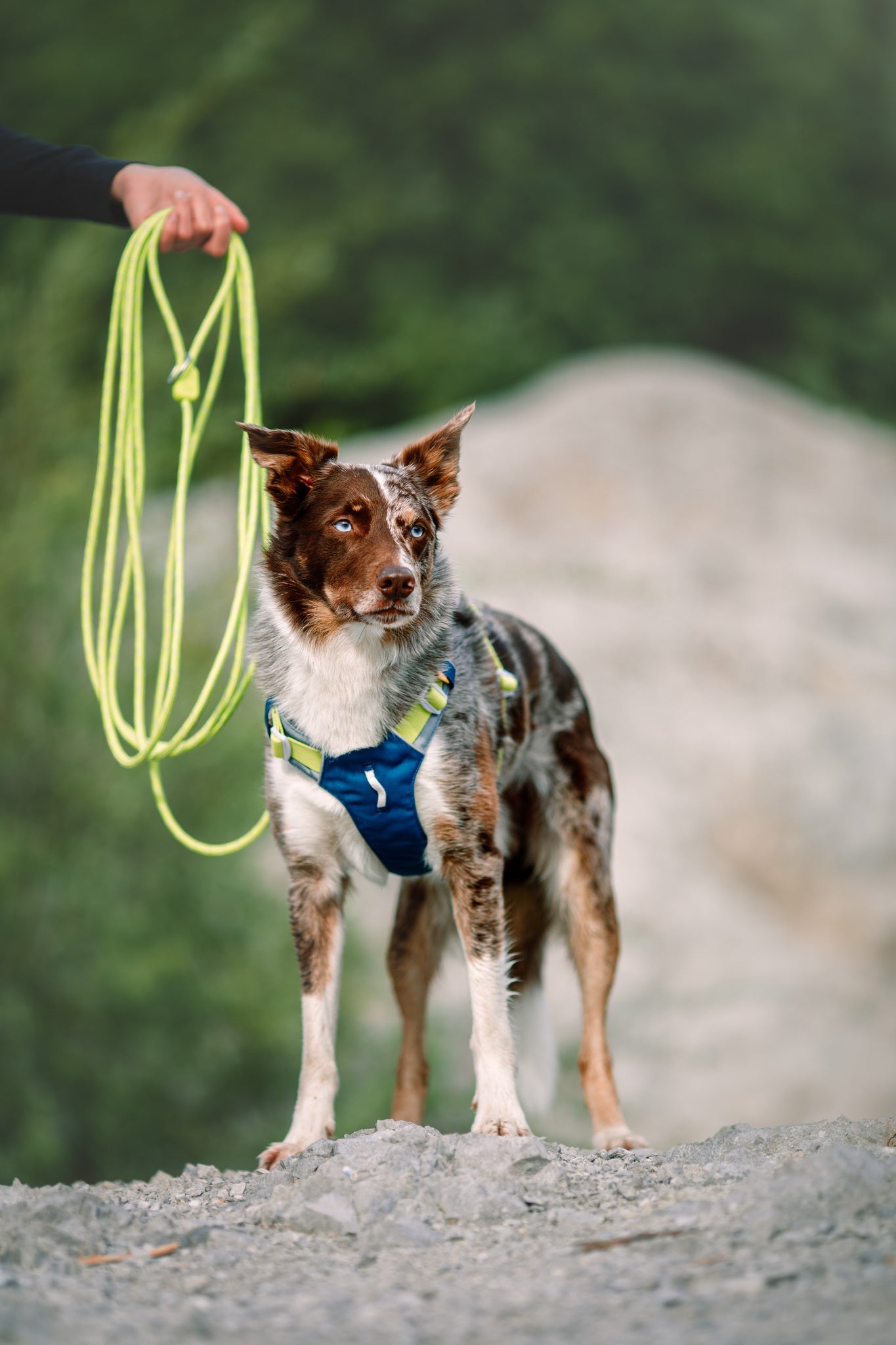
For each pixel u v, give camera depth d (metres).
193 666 11.02
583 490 17.78
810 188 32.69
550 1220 4.01
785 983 13.38
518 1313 3.25
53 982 10.72
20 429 11.55
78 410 11.65
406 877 5.85
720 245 31.42
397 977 6.02
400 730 5.05
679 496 17.94
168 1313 3.32
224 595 11.22
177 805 11.02
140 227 5.55
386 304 28.08
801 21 33.78
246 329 5.72
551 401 19.56
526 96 30.92
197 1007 10.85
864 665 16.56
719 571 17.02
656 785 14.80
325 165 28.69
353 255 28.62
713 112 32.19
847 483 18.98
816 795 15.20
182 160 28.03
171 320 5.57
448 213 29.52
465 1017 11.72
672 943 13.43
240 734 11.05
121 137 12.77
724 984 13.20
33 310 11.67
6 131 5.93
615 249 30.38
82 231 11.74
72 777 10.81
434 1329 3.18
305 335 24.34
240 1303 3.41
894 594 17.69
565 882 6.02
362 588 4.87
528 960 6.20
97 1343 3.10
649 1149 5.10
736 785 15.10
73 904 10.72
